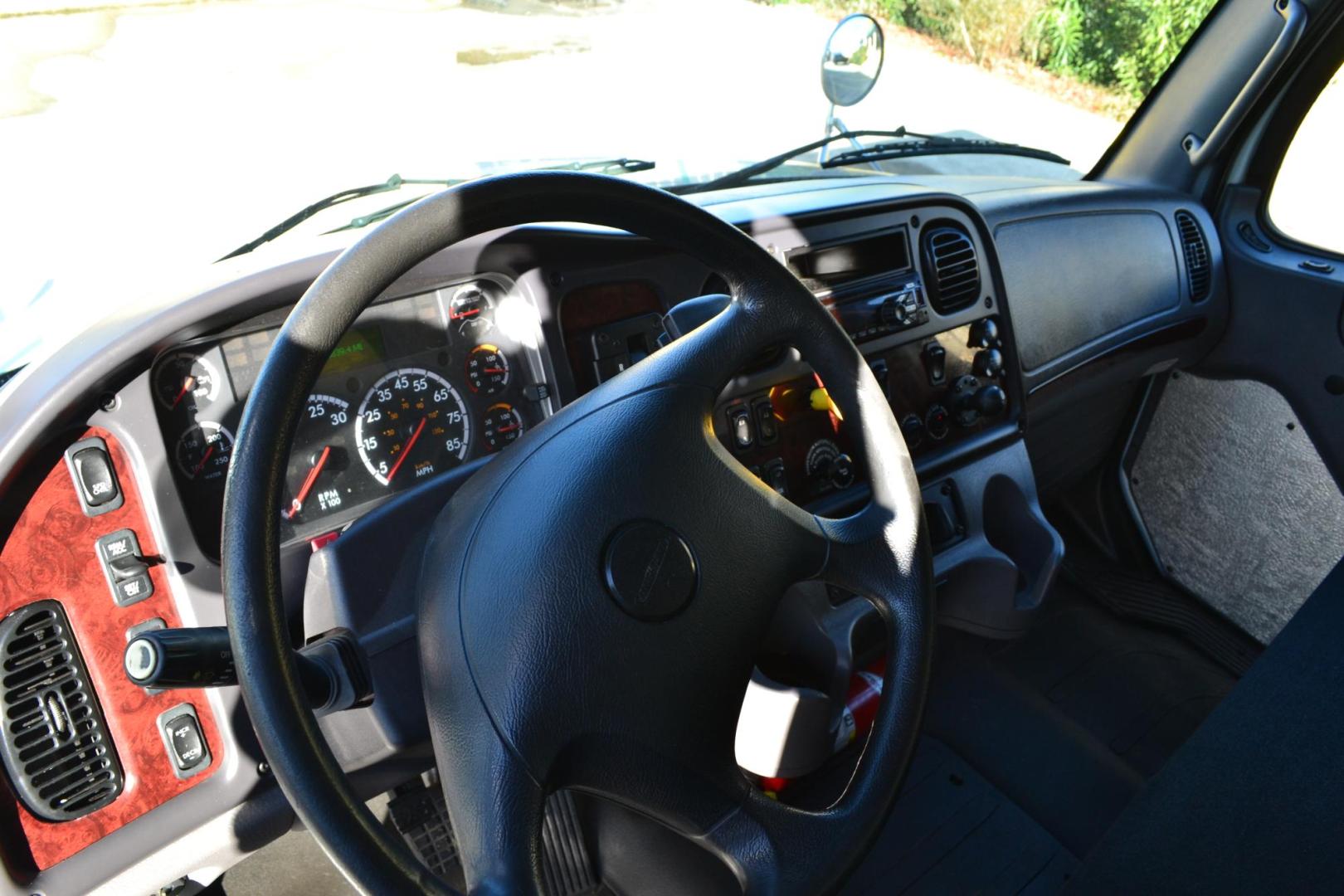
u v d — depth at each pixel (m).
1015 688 1.96
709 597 0.84
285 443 0.71
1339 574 1.22
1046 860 1.58
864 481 1.65
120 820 1.04
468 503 0.87
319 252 1.14
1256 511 2.21
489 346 1.30
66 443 1.00
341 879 1.47
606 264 1.34
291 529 1.17
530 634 0.77
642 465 0.84
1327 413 2.10
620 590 0.80
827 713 1.37
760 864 0.84
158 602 1.06
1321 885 0.96
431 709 0.79
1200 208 2.30
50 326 1.13
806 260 1.59
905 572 0.98
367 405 1.21
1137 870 1.09
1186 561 2.33
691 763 0.82
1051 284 2.00
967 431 1.81
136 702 1.05
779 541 0.90
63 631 1.01
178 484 1.08
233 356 1.11
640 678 0.79
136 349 1.00
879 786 0.90
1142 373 2.27
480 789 0.74
